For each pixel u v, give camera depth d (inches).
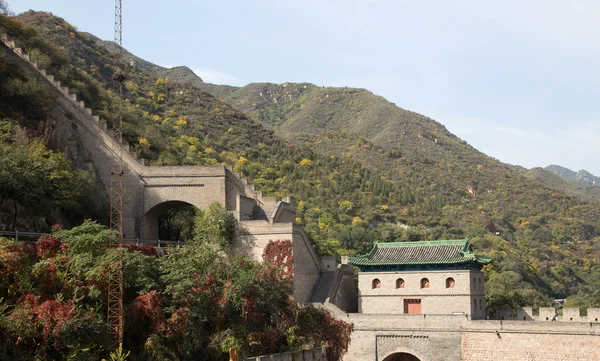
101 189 3617.1
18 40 4399.6
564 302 5812.0
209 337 2719.0
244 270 2915.8
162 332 2456.9
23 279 2236.7
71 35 7716.5
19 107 3494.1
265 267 2992.1
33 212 2955.2
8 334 2060.8
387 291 3435.0
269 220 3437.5
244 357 2652.6
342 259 3708.2
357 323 3235.7
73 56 7229.3
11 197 2847.0
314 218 7194.9
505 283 4911.4
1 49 3661.4
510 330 2952.8
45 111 3550.7
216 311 2731.3
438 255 3383.4
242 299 2770.7
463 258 3275.1
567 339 2832.2
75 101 3718.0
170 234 4269.2
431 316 3120.1
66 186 3117.6
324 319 3191.4
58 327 2097.7
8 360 2022.6
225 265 2915.8
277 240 3302.2
